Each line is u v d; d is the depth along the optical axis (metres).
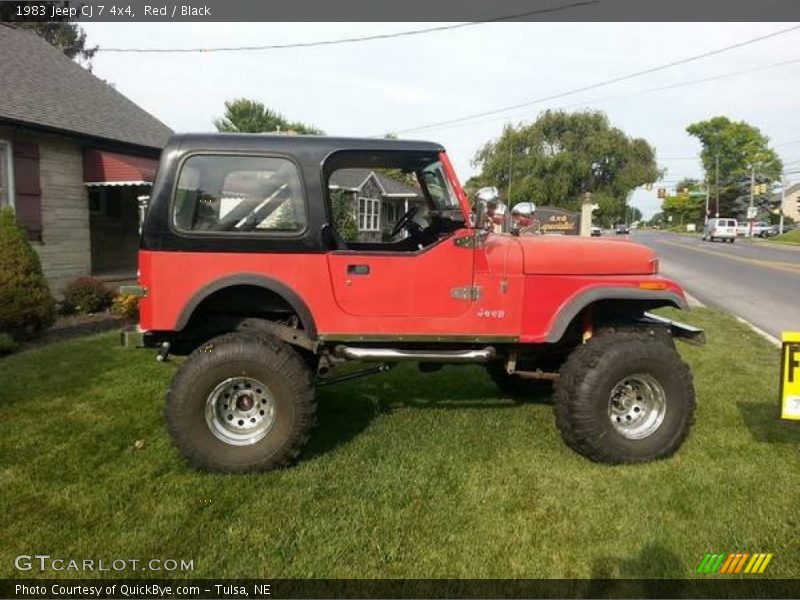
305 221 3.44
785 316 9.51
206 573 2.46
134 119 12.63
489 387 5.08
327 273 3.45
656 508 3.01
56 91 11.17
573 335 4.04
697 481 3.30
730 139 76.50
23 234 7.05
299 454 3.51
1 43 11.49
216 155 3.40
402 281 3.49
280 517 2.89
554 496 3.13
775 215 72.94
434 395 4.85
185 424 3.30
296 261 3.43
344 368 5.57
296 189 3.45
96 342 6.72
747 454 3.69
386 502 3.04
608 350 3.53
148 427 4.09
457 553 2.61
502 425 4.18
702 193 74.19
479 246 3.53
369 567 2.50
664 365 3.54
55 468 3.43
